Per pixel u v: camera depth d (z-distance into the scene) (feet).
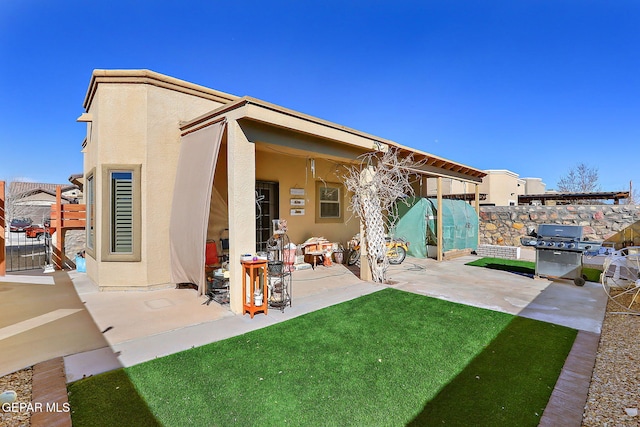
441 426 7.02
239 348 11.01
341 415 7.41
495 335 12.35
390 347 11.19
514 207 37.68
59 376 8.98
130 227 19.03
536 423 7.13
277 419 7.25
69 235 28.07
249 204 15.40
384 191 22.52
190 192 17.34
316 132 17.78
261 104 14.71
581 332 12.74
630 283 18.95
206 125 17.26
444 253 32.68
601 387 8.64
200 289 15.96
